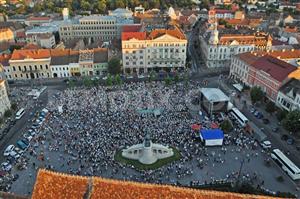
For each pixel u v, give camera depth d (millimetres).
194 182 92688
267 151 108938
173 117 130875
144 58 192125
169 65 195500
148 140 101562
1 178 94062
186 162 102562
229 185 91125
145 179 94562
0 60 184375
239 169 99312
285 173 97938
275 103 142125
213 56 197250
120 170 98688
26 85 174500
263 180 94625
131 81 178250
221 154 106875
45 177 44562
